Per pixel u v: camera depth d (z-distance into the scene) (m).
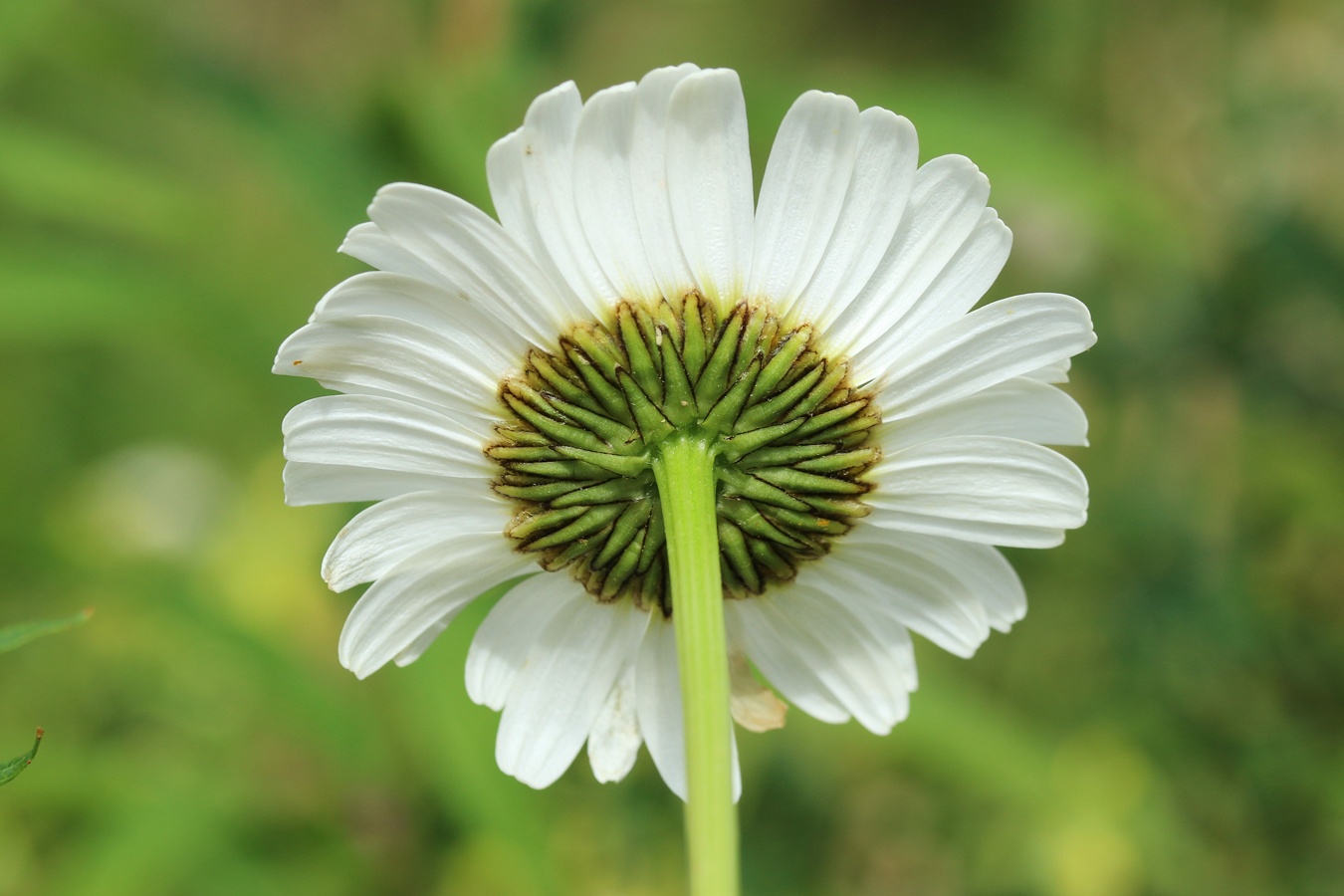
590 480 0.28
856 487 0.28
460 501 0.28
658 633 0.29
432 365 0.28
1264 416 0.40
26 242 0.34
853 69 0.58
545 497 0.28
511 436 0.28
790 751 0.36
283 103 0.34
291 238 0.35
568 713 0.29
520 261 0.28
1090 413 0.41
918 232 0.28
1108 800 0.37
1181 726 0.38
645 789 0.35
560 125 0.28
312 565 0.36
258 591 0.37
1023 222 0.41
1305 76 0.45
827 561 0.29
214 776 0.34
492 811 0.31
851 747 0.36
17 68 0.36
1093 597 0.39
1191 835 0.37
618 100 0.28
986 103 0.34
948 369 0.28
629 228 0.28
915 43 0.58
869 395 0.28
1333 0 0.46
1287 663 0.38
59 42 0.35
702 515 0.28
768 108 0.34
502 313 0.28
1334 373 0.40
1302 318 0.40
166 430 0.41
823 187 0.28
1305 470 0.39
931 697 0.34
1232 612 0.37
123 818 0.33
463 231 0.28
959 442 0.28
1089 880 0.37
